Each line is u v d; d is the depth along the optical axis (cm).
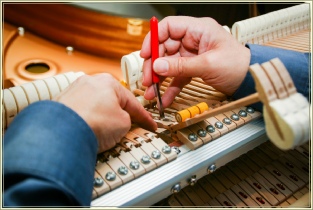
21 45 177
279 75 57
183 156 81
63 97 72
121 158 77
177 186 78
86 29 178
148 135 84
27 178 56
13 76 158
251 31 134
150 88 100
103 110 72
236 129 90
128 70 108
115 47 176
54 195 56
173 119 96
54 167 58
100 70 168
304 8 149
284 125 54
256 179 97
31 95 90
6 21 192
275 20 140
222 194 92
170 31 106
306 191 94
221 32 102
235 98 102
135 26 177
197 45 107
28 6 182
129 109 83
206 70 93
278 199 90
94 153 69
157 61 92
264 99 56
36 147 59
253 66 57
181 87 103
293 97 57
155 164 76
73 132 64
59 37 181
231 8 197
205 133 85
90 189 64
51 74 162
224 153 84
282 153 107
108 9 179
